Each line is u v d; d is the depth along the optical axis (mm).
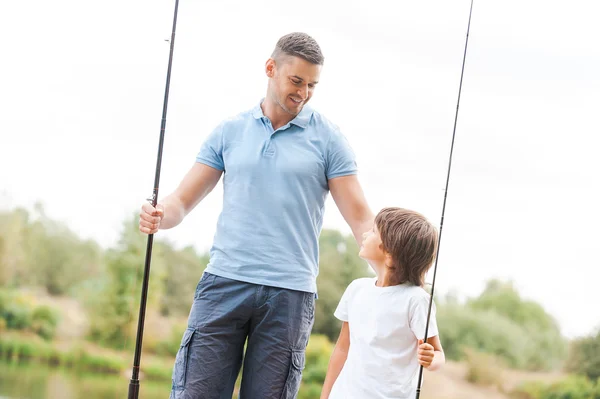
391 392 2715
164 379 13891
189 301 13953
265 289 2883
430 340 2719
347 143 3039
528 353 12477
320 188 2980
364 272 12156
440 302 12812
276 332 2895
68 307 14961
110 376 14438
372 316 2771
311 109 3035
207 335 2910
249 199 2932
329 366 2953
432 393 12406
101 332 14641
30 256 15281
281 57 2898
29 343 15086
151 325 14078
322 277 12102
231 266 2912
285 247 2910
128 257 14781
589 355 12352
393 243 2771
